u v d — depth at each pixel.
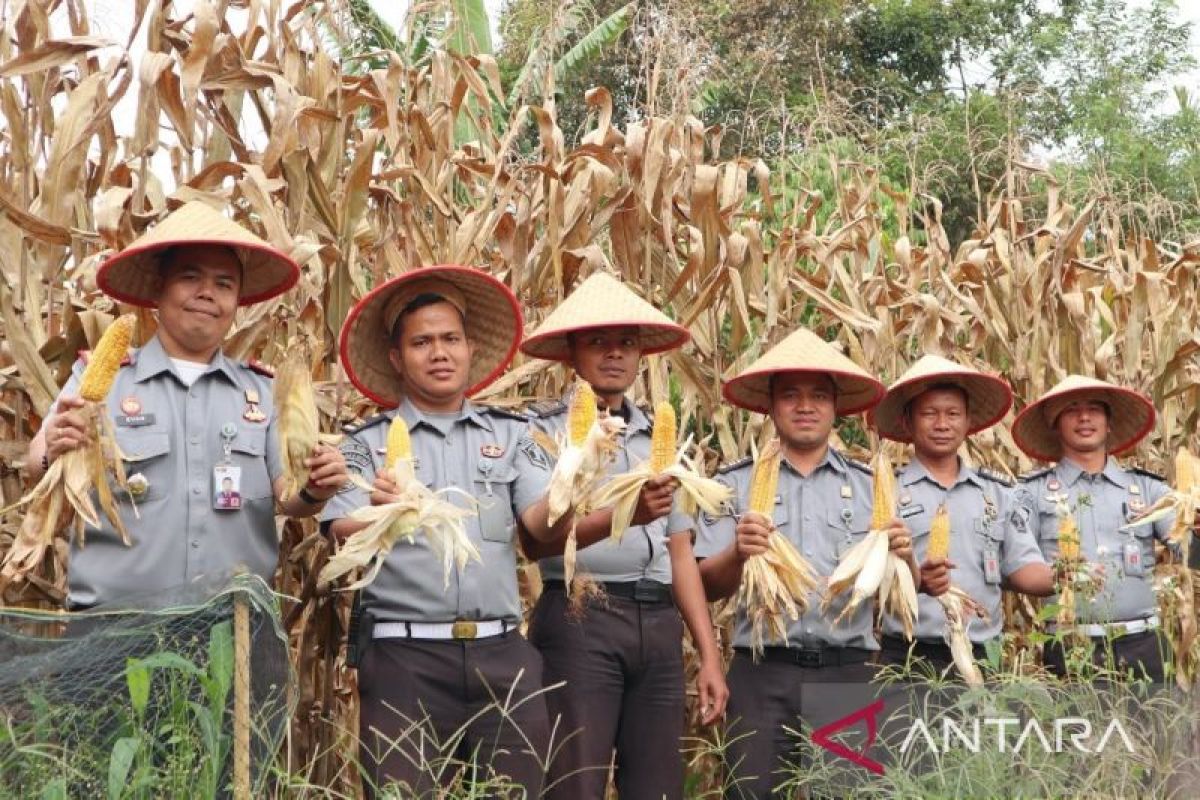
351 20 5.86
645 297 5.80
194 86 4.57
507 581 4.17
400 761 3.94
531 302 5.68
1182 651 5.87
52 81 4.89
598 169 5.51
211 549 3.89
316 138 4.90
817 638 4.82
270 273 4.24
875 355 6.52
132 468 3.84
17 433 4.52
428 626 4.04
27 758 3.20
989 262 7.42
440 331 4.23
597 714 4.48
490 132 5.97
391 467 3.80
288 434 3.73
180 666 3.15
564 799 4.43
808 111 9.35
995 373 7.29
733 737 4.93
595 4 14.43
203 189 4.67
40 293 4.57
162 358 3.96
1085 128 16.19
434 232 5.48
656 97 6.41
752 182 10.67
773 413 5.11
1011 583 5.50
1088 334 7.23
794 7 17.72
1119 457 7.37
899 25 19.39
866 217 6.91
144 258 4.03
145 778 3.17
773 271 6.19
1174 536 5.36
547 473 4.30
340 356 4.38
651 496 4.08
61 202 4.51
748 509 5.01
